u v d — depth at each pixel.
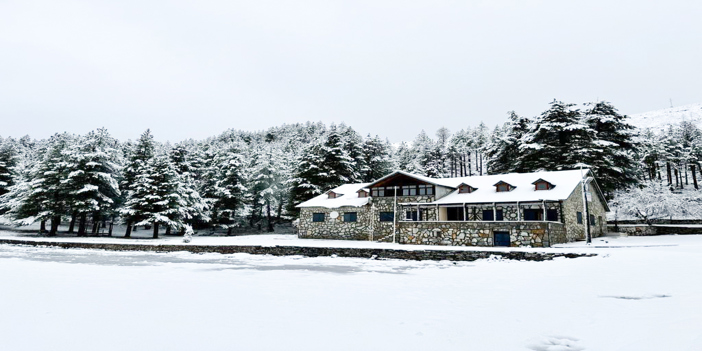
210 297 9.09
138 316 6.94
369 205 36.69
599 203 36.28
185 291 10.01
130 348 5.09
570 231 28.48
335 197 40.88
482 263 20.25
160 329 6.05
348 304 8.31
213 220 53.72
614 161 40.38
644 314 6.51
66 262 20.48
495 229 26.39
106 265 18.84
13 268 15.64
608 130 42.88
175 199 43.22
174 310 7.49
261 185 56.34
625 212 39.56
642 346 4.74
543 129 42.25
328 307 7.96
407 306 8.05
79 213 41.75
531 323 6.37
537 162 42.72
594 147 39.38
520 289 10.07
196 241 34.38
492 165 52.78
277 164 59.50
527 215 30.03
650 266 12.40
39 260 21.52
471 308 7.76
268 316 7.07
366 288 10.91
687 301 7.27
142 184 43.31
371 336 5.73
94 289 10.09
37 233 45.66
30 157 74.00
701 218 39.88
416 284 11.78
